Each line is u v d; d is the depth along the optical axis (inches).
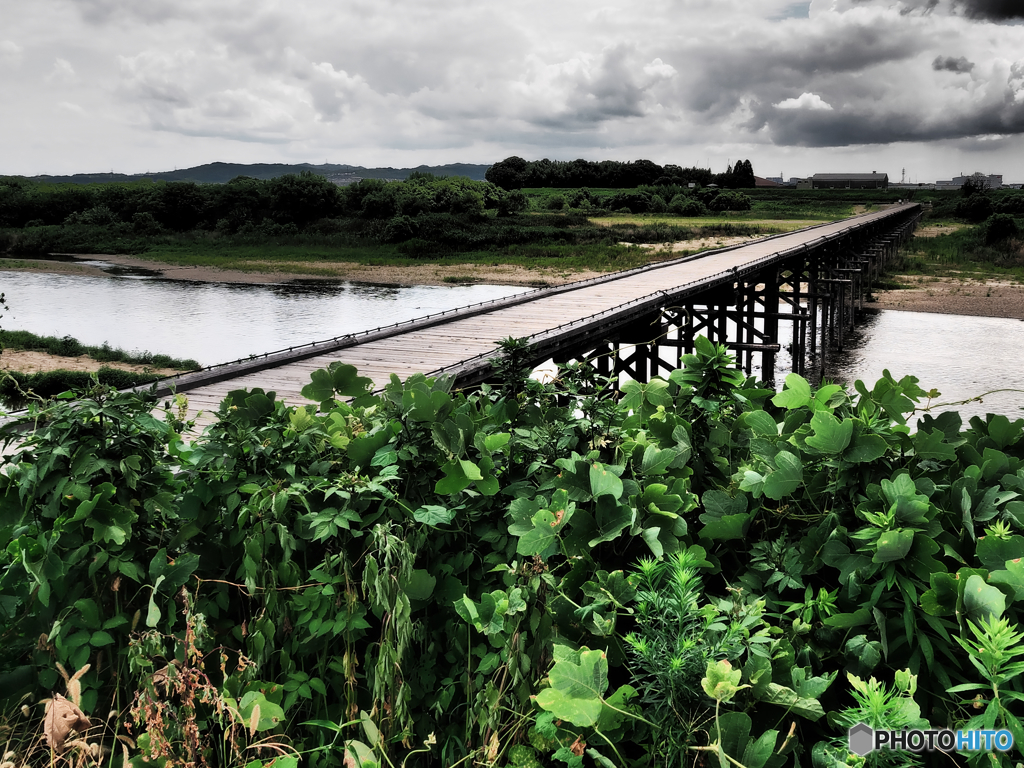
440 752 69.8
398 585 64.4
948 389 808.9
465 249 2546.8
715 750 48.3
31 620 68.1
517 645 62.7
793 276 1149.1
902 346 1054.4
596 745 57.1
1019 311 1301.7
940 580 58.0
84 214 3233.3
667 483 74.5
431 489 76.9
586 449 82.0
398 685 64.6
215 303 1482.5
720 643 53.8
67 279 1935.3
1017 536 61.3
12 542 67.3
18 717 65.3
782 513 71.0
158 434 78.5
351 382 96.8
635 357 617.0
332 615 69.1
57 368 841.5
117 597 68.6
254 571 69.1
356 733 67.9
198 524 75.0
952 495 68.8
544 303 619.5
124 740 61.7
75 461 69.2
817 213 3740.2
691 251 2183.8
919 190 5999.0
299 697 71.3
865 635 61.1
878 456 67.1
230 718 63.2
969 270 1862.7
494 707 62.4
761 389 93.9
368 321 1251.2
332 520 68.9
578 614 63.1
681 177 5964.6
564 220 3144.7
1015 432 79.6
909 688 50.7
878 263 1769.2
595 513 69.0
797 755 54.0
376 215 3169.3
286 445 78.5
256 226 3088.1
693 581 57.2
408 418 77.0
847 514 69.9
